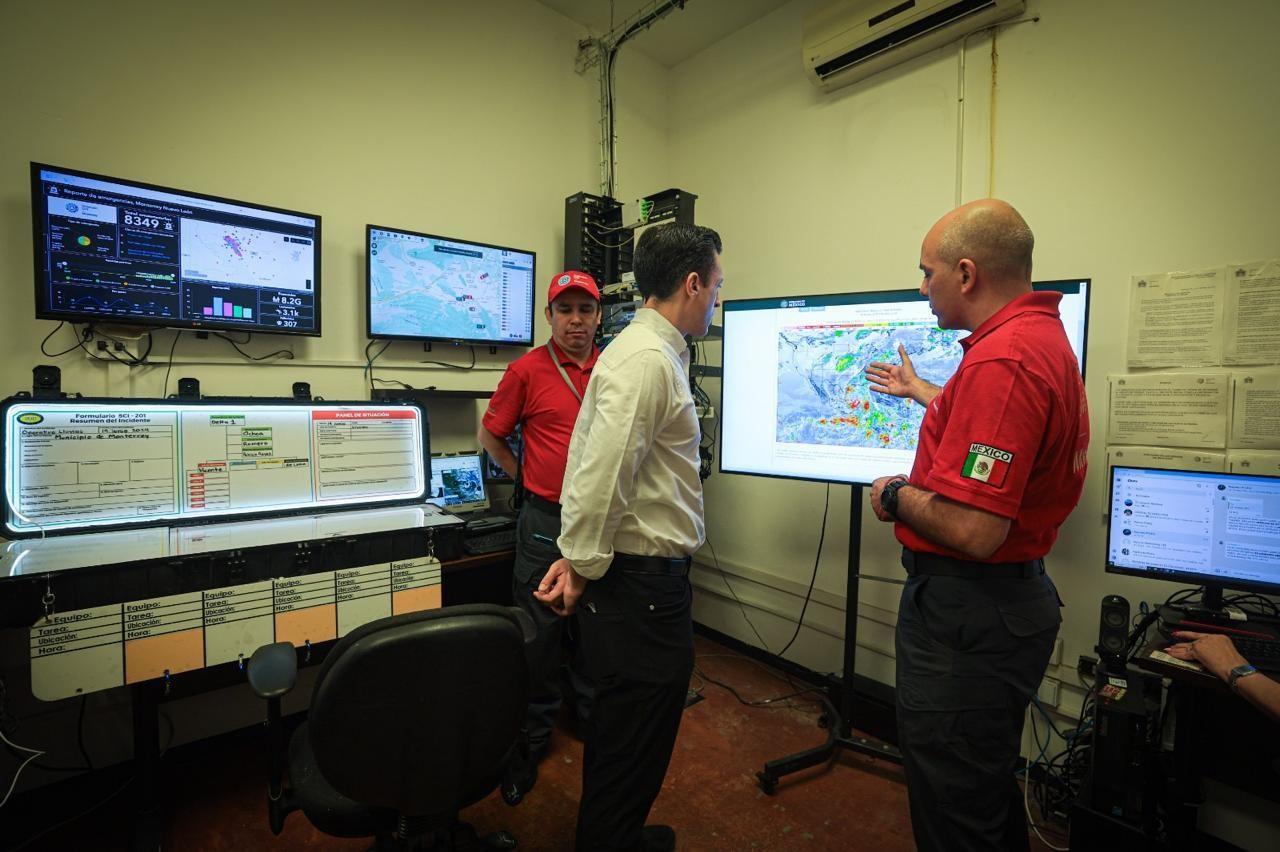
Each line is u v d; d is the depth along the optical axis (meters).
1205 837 1.62
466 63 2.54
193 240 1.86
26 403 1.51
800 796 1.84
